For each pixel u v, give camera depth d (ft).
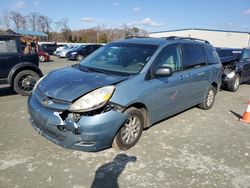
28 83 24.94
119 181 10.73
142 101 13.38
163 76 14.38
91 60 16.44
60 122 11.34
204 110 21.68
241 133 16.92
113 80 12.70
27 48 24.82
